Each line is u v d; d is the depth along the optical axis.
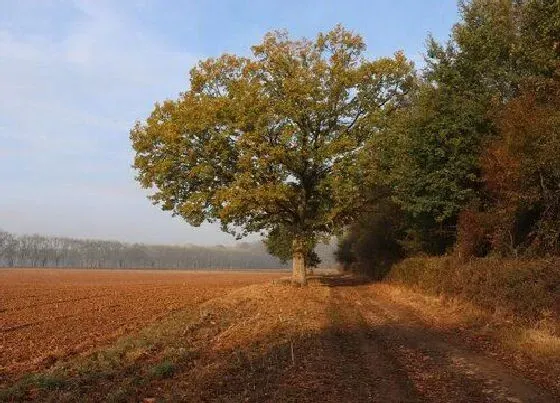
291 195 33.03
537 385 10.30
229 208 31.50
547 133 16.98
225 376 11.23
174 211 35.97
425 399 9.59
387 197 35.25
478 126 24.27
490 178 21.36
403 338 16.03
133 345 15.84
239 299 29.98
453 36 26.17
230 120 32.19
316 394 9.80
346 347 14.67
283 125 32.75
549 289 15.26
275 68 33.62
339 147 31.77
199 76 34.78
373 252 48.31
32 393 10.91
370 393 9.92
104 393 10.62
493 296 18.09
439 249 31.17
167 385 11.00
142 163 35.03
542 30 19.64
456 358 12.98
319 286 38.28
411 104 34.22
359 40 34.53
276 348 14.11
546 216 18.70
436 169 25.73
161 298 36.84
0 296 40.44
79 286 54.56
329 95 33.69
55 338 19.41
